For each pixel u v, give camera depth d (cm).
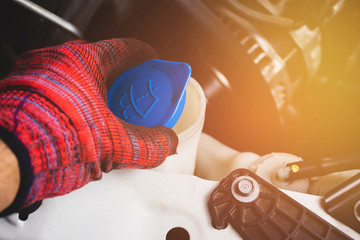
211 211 26
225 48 40
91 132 20
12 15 42
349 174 31
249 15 41
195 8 39
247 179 26
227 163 39
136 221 26
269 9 42
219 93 44
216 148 42
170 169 31
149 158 24
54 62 21
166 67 29
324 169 29
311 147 53
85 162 20
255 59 41
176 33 42
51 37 42
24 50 44
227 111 46
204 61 43
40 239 25
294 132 53
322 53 48
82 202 26
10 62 45
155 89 29
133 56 30
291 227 25
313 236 24
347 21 50
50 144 18
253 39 41
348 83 54
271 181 31
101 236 25
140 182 27
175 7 39
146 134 25
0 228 25
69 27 40
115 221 26
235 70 41
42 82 19
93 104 21
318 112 56
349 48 52
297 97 51
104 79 25
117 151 22
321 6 43
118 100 29
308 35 44
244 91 43
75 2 40
